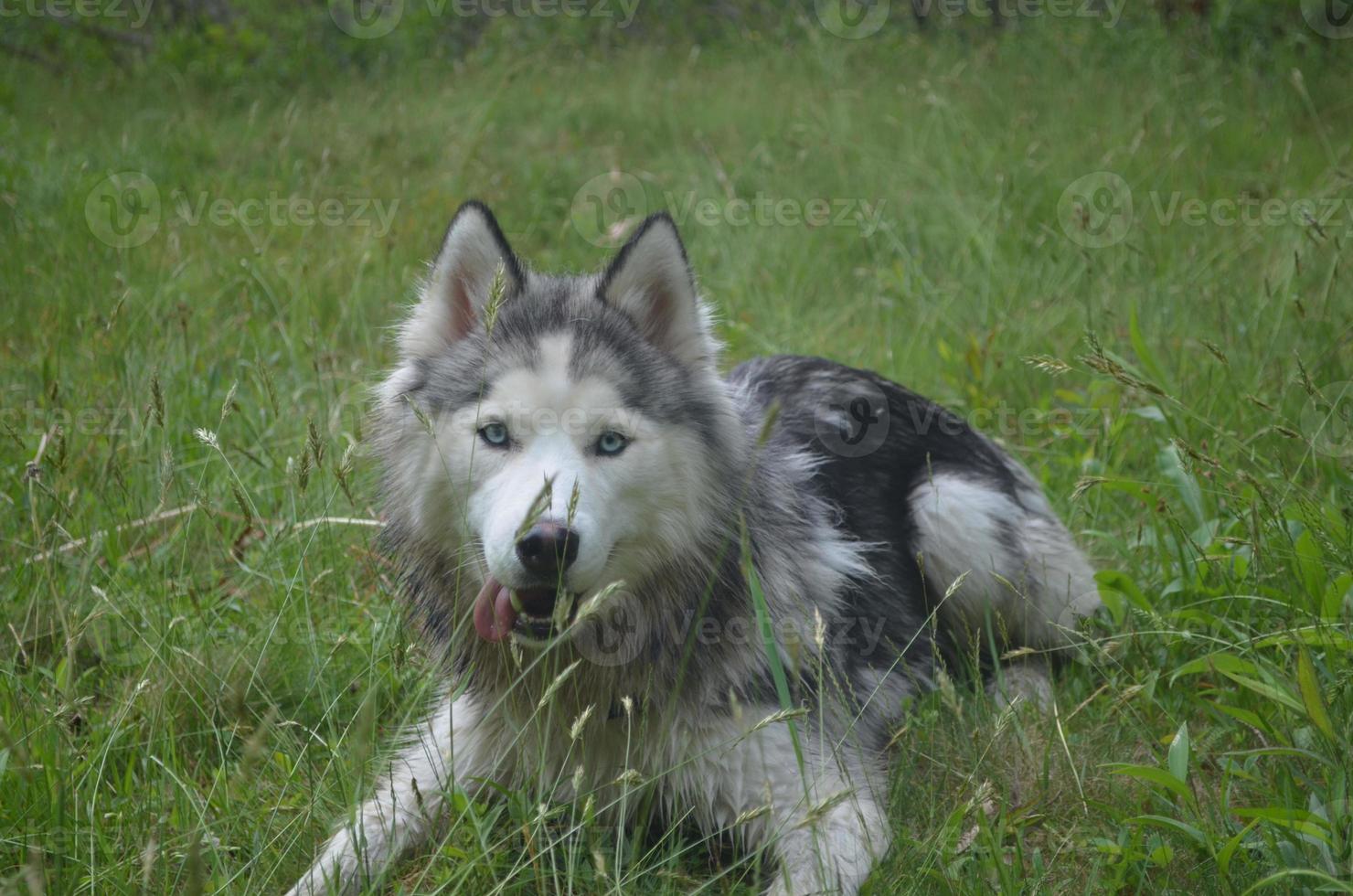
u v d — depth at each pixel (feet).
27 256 21.81
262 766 10.56
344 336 20.25
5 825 9.16
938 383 18.74
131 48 39.83
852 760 10.32
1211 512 13.55
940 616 13.02
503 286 8.85
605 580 9.52
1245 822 9.39
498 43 40.86
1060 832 9.79
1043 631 13.16
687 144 31.14
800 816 9.34
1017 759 10.53
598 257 24.61
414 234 24.23
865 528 12.16
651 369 9.69
